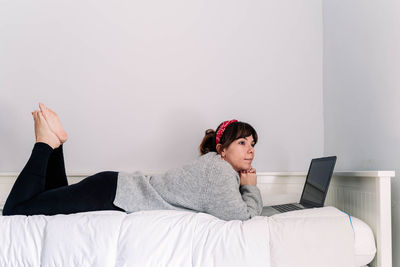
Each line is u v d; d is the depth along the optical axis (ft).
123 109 6.52
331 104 6.17
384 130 4.50
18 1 6.65
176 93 6.53
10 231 3.48
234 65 6.56
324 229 3.22
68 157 6.46
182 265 3.15
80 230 3.36
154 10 6.64
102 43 6.61
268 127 6.47
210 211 3.95
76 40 6.62
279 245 3.14
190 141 6.45
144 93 6.53
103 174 4.35
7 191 6.26
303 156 6.43
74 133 6.49
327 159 4.61
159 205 4.09
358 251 3.53
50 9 6.64
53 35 6.63
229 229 3.27
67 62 6.59
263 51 6.57
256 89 6.52
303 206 4.95
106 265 3.19
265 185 6.26
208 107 6.50
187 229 3.30
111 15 6.64
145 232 3.29
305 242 3.15
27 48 6.61
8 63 6.59
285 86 6.53
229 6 6.64
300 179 6.26
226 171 3.98
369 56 4.91
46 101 6.54
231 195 3.85
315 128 6.49
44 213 4.04
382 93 4.56
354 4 5.37
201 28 6.62
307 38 6.61
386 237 3.65
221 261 3.11
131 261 3.16
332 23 6.19
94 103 6.53
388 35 4.44
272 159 6.41
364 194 4.11
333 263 3.12
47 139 4.42
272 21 6.62
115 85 6.55
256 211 4.17
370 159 4.84
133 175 4.34
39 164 4.23
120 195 4.13
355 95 5.30
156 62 6.57
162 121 6.49
